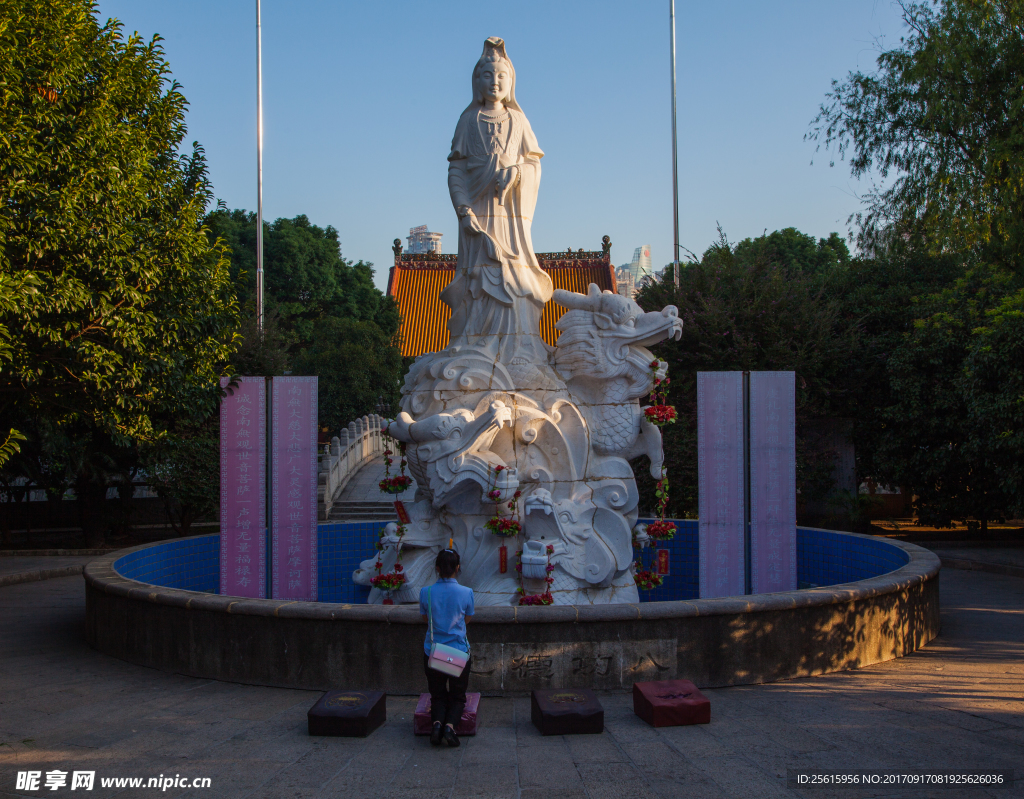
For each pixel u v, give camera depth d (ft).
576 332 31.99
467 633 22.17
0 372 32.76
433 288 121.49
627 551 30.78
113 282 31.30
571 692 20.40
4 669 25.96
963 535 64.85
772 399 35.14
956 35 57.57
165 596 25.50
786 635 23.57
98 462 55.62
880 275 68.44
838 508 68.03
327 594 42.37
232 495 34.60
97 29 34.60
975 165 59.16
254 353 65.36
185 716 20.89
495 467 29.22
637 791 15.94
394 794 15.96
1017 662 25.71
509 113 33.53
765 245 68.64
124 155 32.65
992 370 49.01
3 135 27.78
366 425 90.07
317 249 129.18
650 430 32.07
